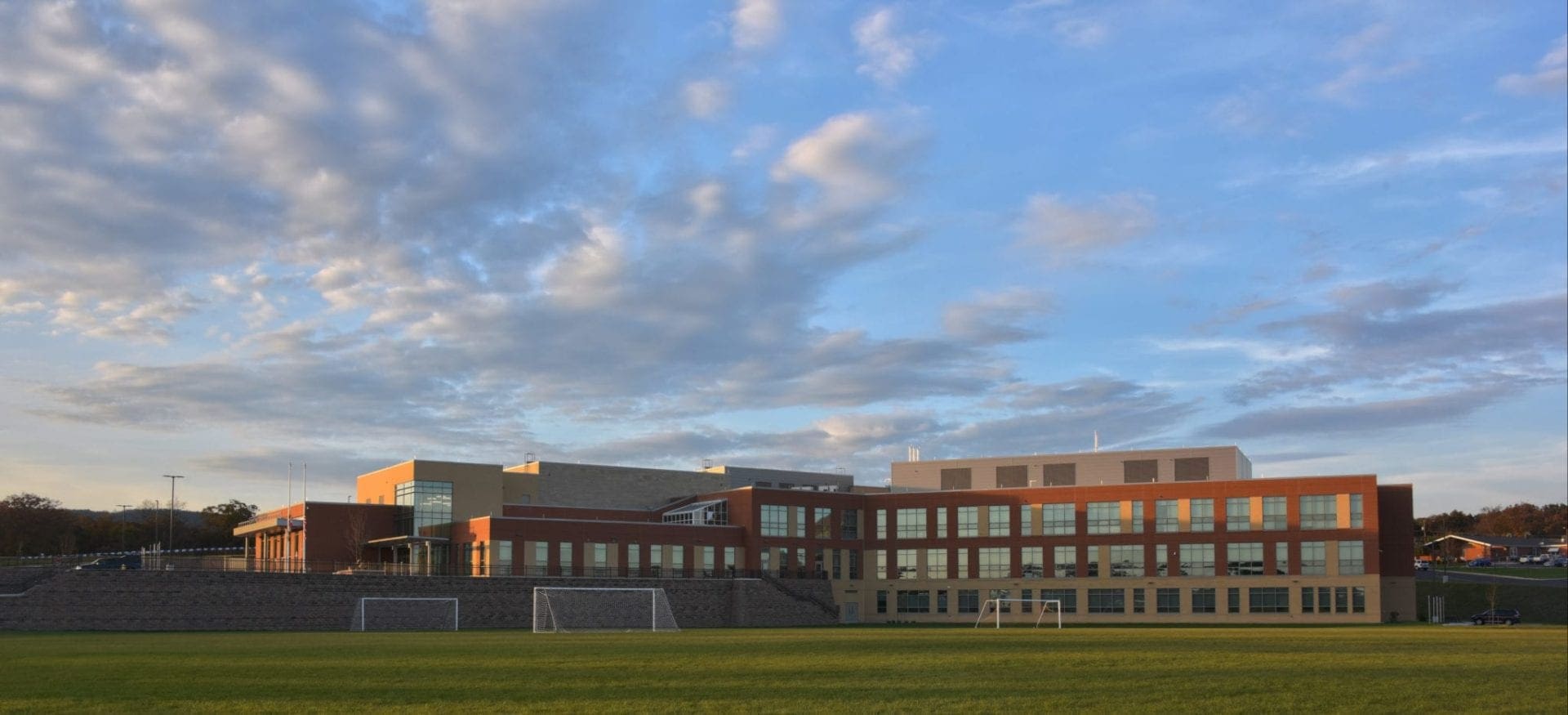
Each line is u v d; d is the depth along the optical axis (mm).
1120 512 134625
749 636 79812
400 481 129000
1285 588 128000
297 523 126438
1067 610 134875
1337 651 59219
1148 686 39000
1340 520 127000
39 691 35844
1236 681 40719
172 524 171250
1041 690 37250
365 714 30781
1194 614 130750
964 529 140000
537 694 35781
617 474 144875
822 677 41469
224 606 93062
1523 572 176625
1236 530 130500
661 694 35906
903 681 40219
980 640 71938
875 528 143250
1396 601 131125
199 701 33531
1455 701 35688
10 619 85000
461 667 45719
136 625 89312
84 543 193500
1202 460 144750
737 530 134000
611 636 79375
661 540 127750
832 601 136875
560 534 121250
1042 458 152000
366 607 98750
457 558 123500
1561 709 34031
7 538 179000
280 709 31656
